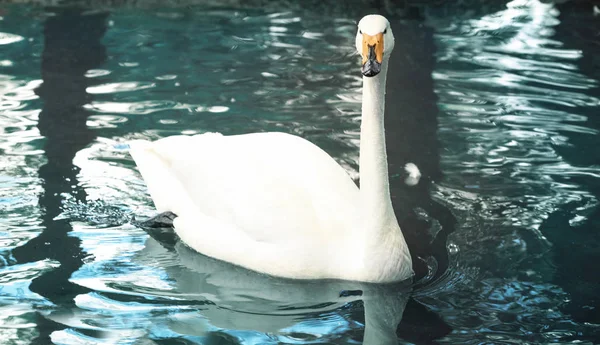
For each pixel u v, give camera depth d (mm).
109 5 14766
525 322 6480
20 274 7137
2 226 7918
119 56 12414
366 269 7023
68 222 8094
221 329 6383
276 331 6363
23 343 6105
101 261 7461
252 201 7395
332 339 6262
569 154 9578
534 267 7352
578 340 6203
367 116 6828
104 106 10625
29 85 11195
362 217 7145
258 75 11836
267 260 7246
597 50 12977
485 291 6953
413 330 6379
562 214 8289
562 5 15242
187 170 7996
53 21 13859
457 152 9688
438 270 7316
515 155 9578
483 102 11031
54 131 9883
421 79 11883
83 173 8992
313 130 10070
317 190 7344
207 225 7645
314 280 7184
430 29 14109
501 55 12797
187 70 11945
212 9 14844
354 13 14805
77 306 6668
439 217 8273
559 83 11633
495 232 7973
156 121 10211
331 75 11883
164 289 7012
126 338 6211
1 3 14469
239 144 7883
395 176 9148
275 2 15125
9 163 9086
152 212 8398
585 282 7090
